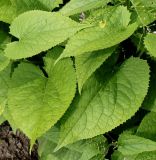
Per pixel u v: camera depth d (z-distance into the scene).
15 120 0.50
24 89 0.53
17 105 0.51
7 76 0.57
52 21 0.51
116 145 0.54
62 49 0.56
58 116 0.49
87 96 0.51
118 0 0.54
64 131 0.50
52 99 0.51
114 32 0.49
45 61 0.56
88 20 0.51
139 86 0.50
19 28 0.53
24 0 0.57
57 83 0.52
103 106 0.50
